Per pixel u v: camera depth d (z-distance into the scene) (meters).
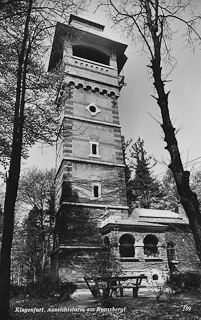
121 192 24.39
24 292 14.73
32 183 36.53
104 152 25.31
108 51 30.67
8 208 7.91
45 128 15.17
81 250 20.66
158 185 37.53
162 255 20.73
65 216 21.50
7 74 13.54
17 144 8.70
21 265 38.28
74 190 22.59
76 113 25.61
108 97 28.12
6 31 11.11
